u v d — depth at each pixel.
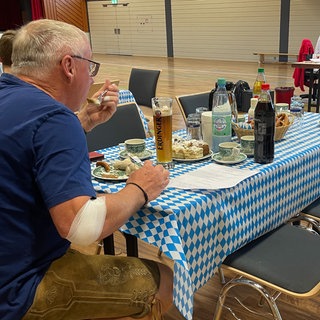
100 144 2.21
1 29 15.48
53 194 1.08
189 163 1.67
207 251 1.38
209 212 1.35
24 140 1.12
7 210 1.15
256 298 2.07
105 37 15.56
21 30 1.30
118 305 1.30
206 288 2.17
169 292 1.39
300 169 1.72
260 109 1.57
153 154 1.80
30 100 1.16
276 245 1.57
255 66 10.96
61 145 1.10
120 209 1.18
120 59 13.76
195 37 12.99
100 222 1.12
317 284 1.35
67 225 1.09
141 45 14.61
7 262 1.18
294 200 1.74
